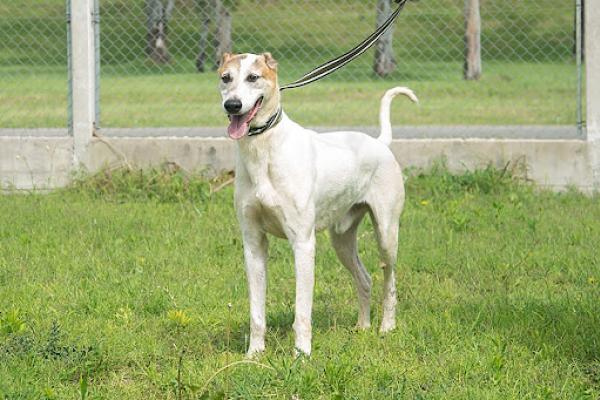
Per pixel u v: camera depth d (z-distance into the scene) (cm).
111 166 1444
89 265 1030
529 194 1357
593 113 1384
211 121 2139
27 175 1455
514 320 826
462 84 3106
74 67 1444
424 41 3628
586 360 739
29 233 1164
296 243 742
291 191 730
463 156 1416
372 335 805
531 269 1031
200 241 1132
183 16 2277
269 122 725
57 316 849
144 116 2239
